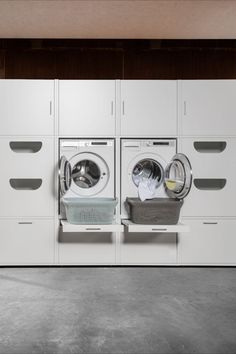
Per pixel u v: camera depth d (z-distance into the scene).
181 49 4.66
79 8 3.59
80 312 2.46
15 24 3.96
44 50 4.61
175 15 3.76
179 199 3.58
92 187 3.61
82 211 3.37
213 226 3.63
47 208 3.58
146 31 4.17
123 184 3.61
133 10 3.65
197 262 3.64
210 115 3.61
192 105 3.61
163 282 3.14
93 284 3.08
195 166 3.61
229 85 3.62
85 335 2.11
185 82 3.61
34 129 3.56
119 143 3.60
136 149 3.61
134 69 4.66
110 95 3.59
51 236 3.58
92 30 4.13
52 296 2.77
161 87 3.60
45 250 3.59
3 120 3.55
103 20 3.87
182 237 3.63
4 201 3.56
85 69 4.63
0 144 3.55
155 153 3.61
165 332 2.15
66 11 3.66
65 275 3.34
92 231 3.36
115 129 3.60
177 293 2.86
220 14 3.74
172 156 3.61
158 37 4.35
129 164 3.61
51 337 2.08
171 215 3.40
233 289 2.96
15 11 3.65
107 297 2.76
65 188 3.46
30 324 2.25
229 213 3.63
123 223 3.50
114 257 3.60
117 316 2.39
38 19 3.84
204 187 3.96
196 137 3.61
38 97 3.56
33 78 4.61
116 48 4.64
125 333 2.13
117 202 3.41
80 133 3.58
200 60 4.68
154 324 2.27
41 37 4.35
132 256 3.61
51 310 2.49
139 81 3.60
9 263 3.57
